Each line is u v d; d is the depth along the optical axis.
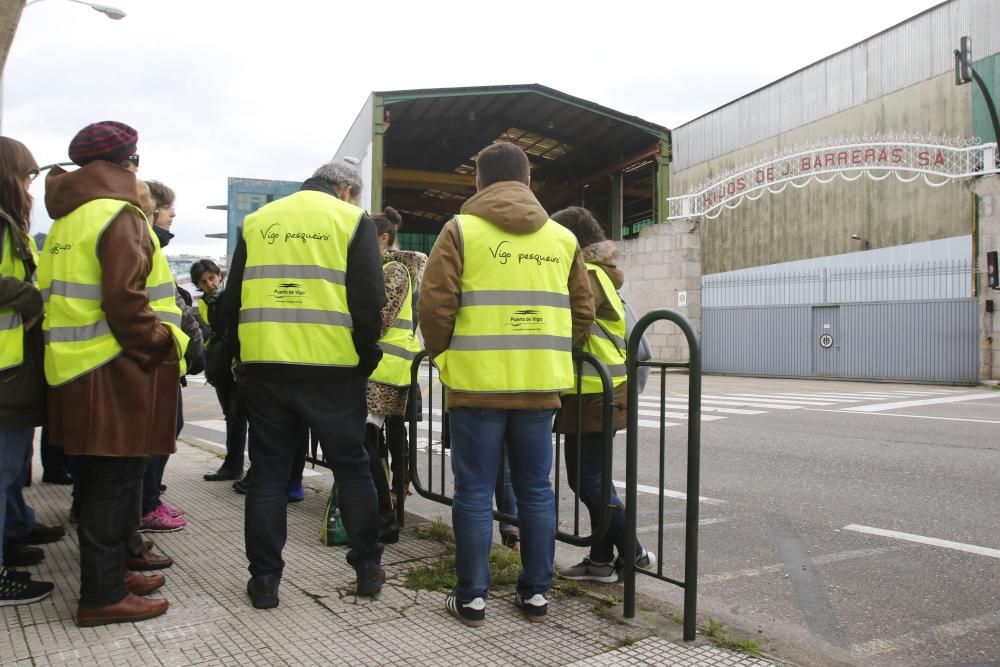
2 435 2.80
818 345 20.91
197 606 3.05
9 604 2.98
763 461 7.09
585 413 3.46
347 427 3.11
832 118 27.91
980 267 17.64
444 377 3.03
